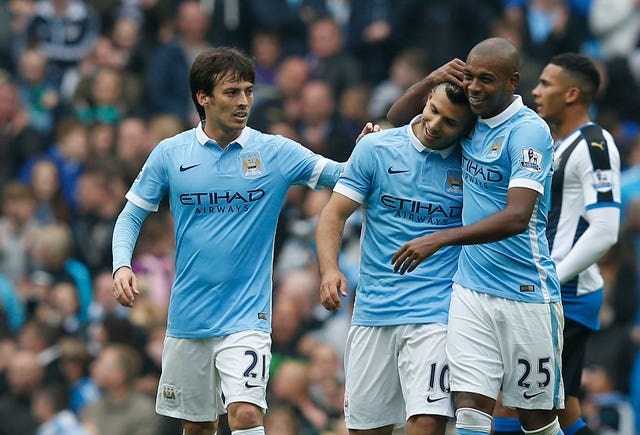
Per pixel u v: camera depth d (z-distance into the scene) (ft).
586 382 152.76
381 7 214.69
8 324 170.50
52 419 153.69
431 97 94.22
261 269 98.07
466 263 93.97
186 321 98.02
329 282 93.40
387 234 95.61
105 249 181.37
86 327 167.12
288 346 156.25
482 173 92.53
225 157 97.91
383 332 95.96
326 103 195.93
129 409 147.74
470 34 210.79
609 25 219.82
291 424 140.67
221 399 99.96
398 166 95.40
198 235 97.66
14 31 227.40
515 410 102.27
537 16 212.43
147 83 208.95
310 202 173.88
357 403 97.45
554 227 104.58
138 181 99.66
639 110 209.56
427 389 93.45
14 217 185.37
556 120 106.11
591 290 105.50
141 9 224.33
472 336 92.63
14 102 208.44
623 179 183.42
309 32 215.92
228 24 214.69
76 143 197.77
